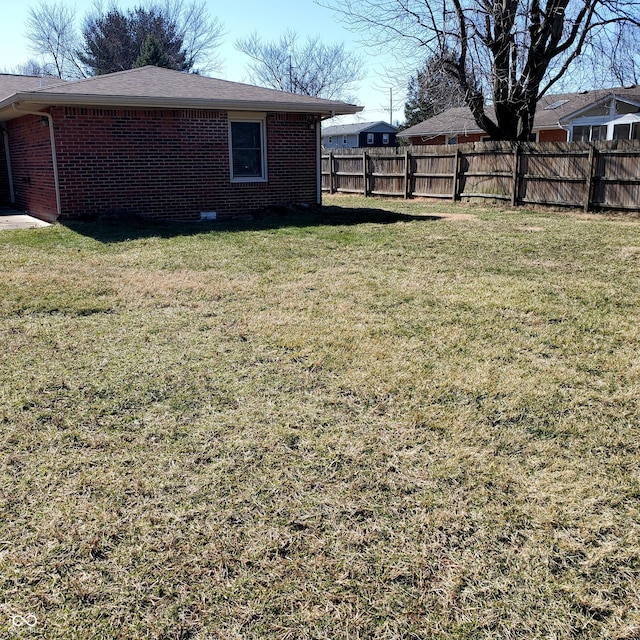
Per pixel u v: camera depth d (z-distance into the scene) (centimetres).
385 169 1655
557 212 1243
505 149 1347
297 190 1252
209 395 348
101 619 190
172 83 1148
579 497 252
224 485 260
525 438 301
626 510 244
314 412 327
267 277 645
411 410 330
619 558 216
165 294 574
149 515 240
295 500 250
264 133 1182
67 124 992
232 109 1093
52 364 395
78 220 1028
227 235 924
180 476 267
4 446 291
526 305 534
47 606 195
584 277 649
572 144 1227
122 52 4116
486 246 838
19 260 727
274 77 4800
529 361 402
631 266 705
